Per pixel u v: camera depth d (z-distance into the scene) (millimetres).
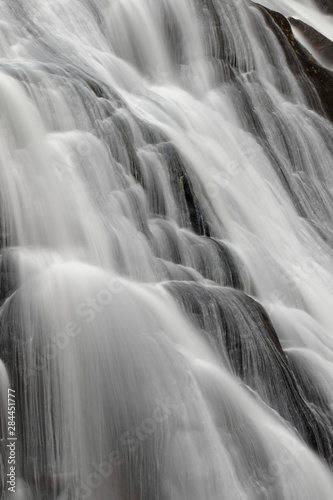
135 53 15703
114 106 11828
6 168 9477
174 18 16234
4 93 10180
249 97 15875
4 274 8531
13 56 12383
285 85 17062
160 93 14883
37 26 13742
